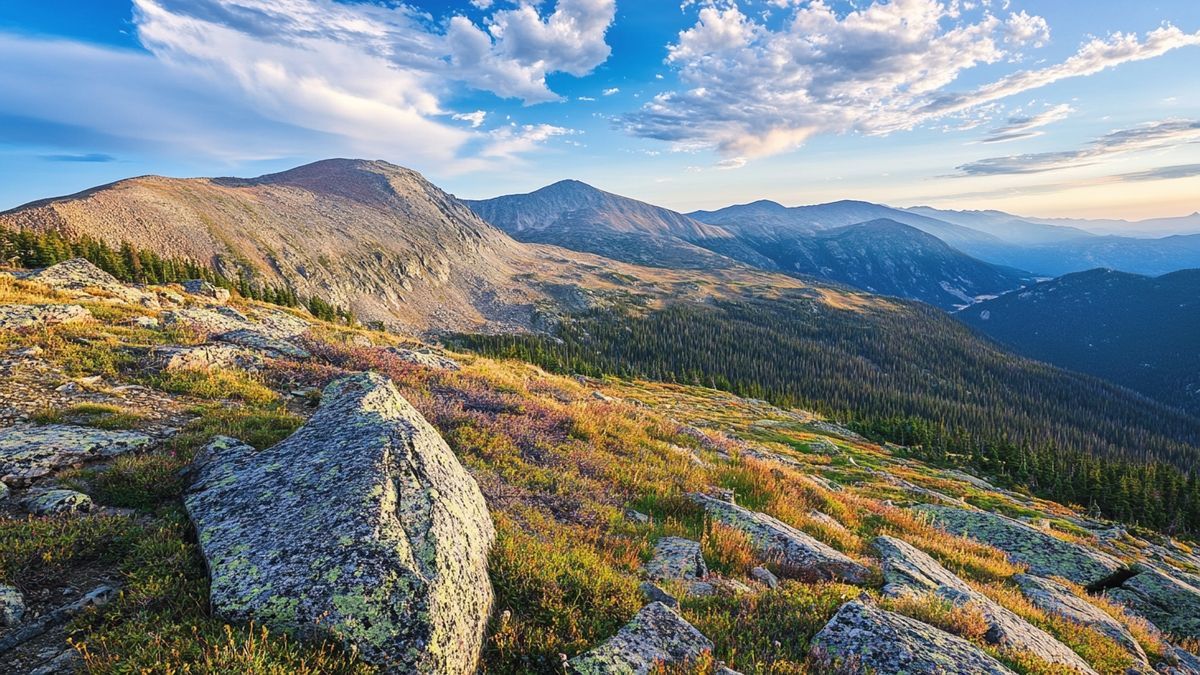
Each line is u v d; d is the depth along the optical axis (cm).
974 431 16675
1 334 1639
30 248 7838
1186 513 7581
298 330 3241
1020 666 785
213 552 665
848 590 977
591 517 1239
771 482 1919
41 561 661
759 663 675
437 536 696
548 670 657
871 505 2238
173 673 495
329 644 550
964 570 1570
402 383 2072
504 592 773
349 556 612
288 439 992
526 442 1659
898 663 669
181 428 1213
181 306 3228
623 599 808
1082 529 4128
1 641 537
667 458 1969
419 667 544
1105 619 1316
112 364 1573
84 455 962
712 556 1155
